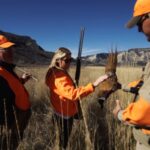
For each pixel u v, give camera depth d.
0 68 3.85
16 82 3.92
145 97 2.35
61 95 4.48
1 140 3.89
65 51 4.48
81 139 4.90
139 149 2.74
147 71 2.52
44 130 5.61
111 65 3.44
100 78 3.53
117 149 4.59
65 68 4.52
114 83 3.38
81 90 4.29
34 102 7.53
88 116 5.67
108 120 5.37
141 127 2.53
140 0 2.49
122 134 4.68
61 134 4.64
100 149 4.99
